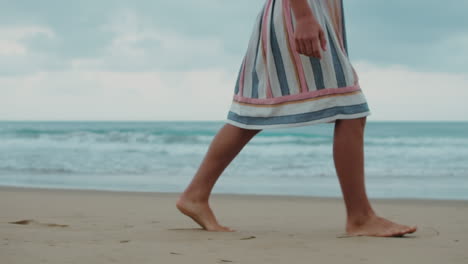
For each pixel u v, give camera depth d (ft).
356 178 6.94
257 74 7.18
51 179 24.36
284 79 6.93
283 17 6.94
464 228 8.16
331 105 6.77
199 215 7.54
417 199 14.89
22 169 30.96
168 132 54.24
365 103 6.90
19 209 11.49
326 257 5.30
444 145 46.98
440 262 5.10
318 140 48.78
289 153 41.60
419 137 54.90
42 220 9.20
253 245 6.01
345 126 6.87
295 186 20.77
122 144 51.16
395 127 76.48
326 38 6.84
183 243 6.10
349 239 6.58
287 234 7.20
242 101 7.29
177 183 22.20
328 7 7.04
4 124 115.44
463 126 72.13
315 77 6.80
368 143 49.96
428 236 7.00
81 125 111.96
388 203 13.82
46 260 4.80
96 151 45.03
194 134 53.52
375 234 6.89
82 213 10.72
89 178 24.80
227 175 27.12
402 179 24.30
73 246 5.63
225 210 12.06
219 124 94.02
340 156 6.90
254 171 29.45
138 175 27.04
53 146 49.60
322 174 27.48
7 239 6.24
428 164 34.45
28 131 55.67
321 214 11.09
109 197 15.31
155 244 5.96
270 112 7.01
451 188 19.58
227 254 5.39
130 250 5.47
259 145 46.75
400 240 6.52
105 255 5.13
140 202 13.74
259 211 11.78
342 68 6.83
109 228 8.04
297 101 6.88
